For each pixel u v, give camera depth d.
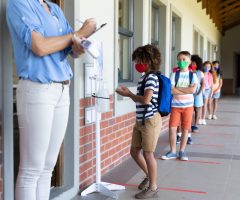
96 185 4.01
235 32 24.17
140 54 3.76
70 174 3.87
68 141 3.85
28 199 2.28
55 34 2.33
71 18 3.78
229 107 14.67
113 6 4.89
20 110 2.24
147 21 6.76
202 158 5.76
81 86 4.02
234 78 24.53
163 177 4.68
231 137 7.74
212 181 4.54
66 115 2.40
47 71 2.20
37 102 2.18
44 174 2.44
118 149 5.20
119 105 5.14
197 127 8.50
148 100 3.65
